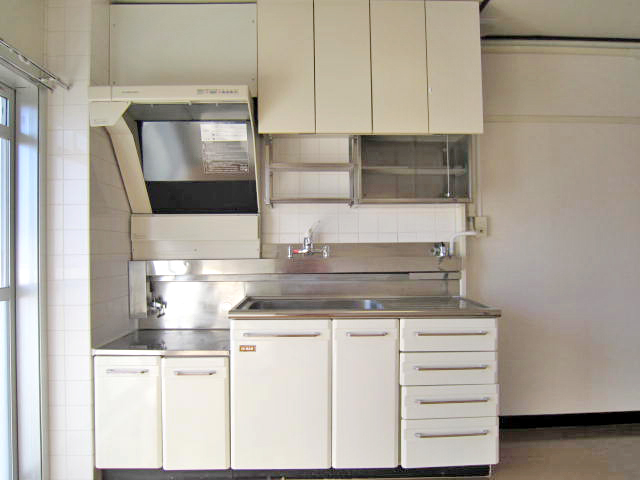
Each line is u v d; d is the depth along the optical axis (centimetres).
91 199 188
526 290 252
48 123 188
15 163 184
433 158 232
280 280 233
